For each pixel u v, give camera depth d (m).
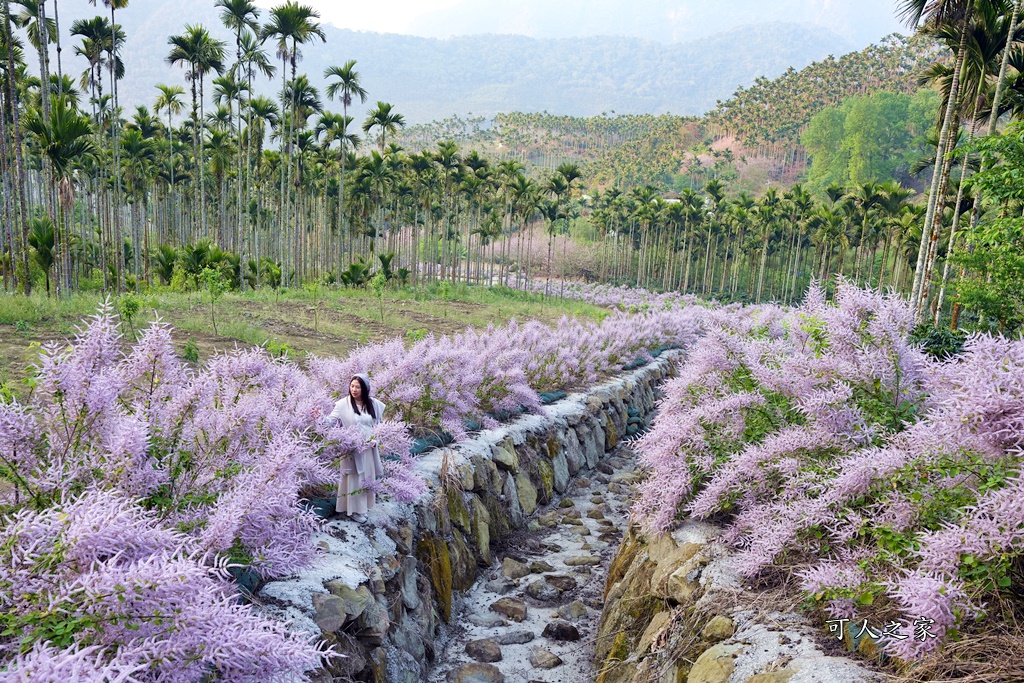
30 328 11.45
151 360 3.95
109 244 40.09
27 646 2.33
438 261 89.06
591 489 10.13
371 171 51.53
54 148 20.00
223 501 3.36
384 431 5.09
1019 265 12.02
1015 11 16.38
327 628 3.70
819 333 5.09
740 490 4.91
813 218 68.88
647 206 84.12
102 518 2.61
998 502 3.10
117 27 35.25
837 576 3.50
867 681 2.96
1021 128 11.71
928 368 4.27
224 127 56.78
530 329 13.19
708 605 4.14
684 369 6.84
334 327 16.97
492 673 4.99
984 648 2.86
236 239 60.06
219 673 2.61
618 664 4.64
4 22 22.06
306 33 39.91
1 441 3.09
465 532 6.74
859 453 4.01
